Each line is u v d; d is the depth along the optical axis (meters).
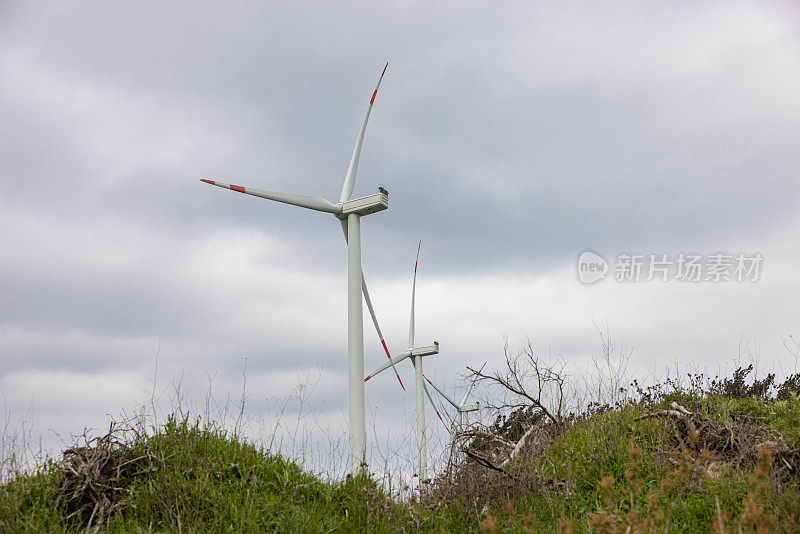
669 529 5.82
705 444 7.89
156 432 7.67
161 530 6.20
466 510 7.62
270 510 6.62
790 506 5.75
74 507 6.53
